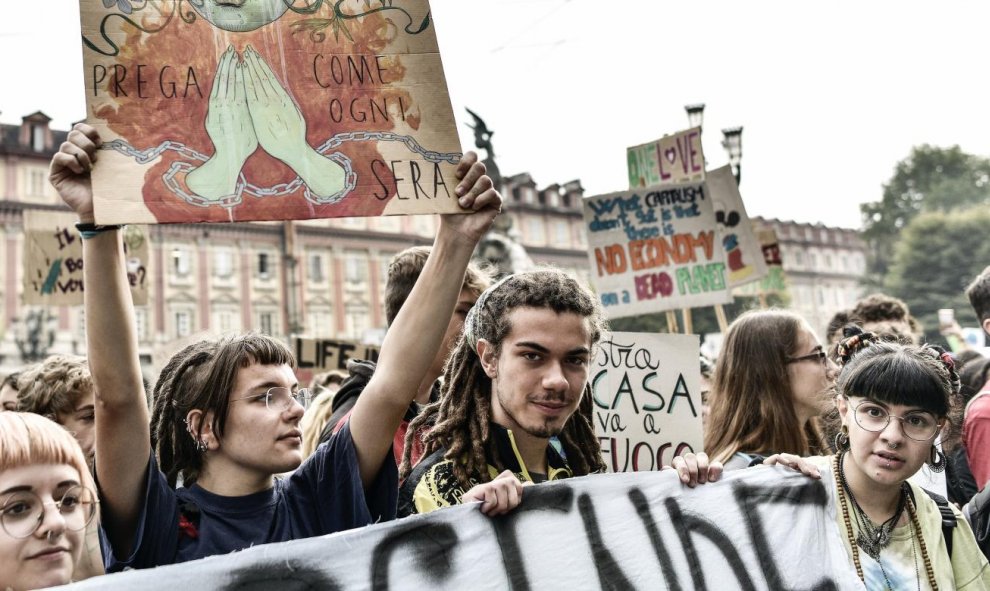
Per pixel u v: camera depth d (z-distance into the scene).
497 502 2.19
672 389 3.28
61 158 1.87
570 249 62.19
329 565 2.00
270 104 2.04
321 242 52.31
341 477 2.31
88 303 1.95
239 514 2.25
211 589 1.87
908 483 2.58
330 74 2.10
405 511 2.43
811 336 3.46
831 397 3.14
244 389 2.25
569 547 2.27
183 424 2.32
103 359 1.96
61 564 1.79
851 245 80.06
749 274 6.93
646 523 2.38
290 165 2.03
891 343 2.56
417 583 2.08
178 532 2.16
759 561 2.46
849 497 2.55
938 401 2.42
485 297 2.48
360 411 2.32
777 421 3.37
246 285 50.06
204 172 1.96
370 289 53.56
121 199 1.89
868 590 2.47
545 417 2.33
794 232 75.81
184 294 48.38
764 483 2.53
